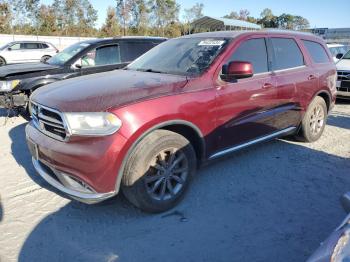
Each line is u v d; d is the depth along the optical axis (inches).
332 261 61.6
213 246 119.6
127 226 130.7
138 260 112.8
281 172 178.7
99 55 297.1
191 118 138.9
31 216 136.3
